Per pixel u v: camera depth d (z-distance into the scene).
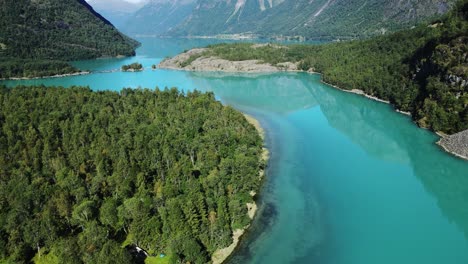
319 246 102.88
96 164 127.12
